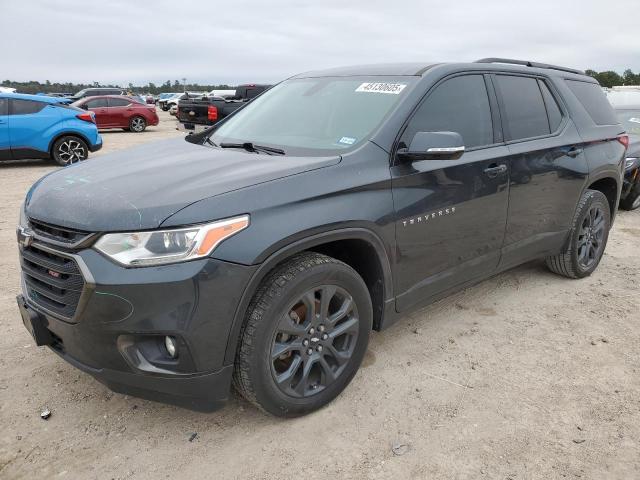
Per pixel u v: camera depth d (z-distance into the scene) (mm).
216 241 2256
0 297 4141
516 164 3662
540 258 4281
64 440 2570
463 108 3434
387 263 2910
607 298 4391
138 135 19734
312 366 2723
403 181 2932
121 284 2178
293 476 2365
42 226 2484
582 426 2725
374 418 2764
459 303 4234
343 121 3188
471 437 2627
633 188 7371
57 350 2586
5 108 10625
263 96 4082
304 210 2502
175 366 2316
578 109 4480
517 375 3195
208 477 2357
